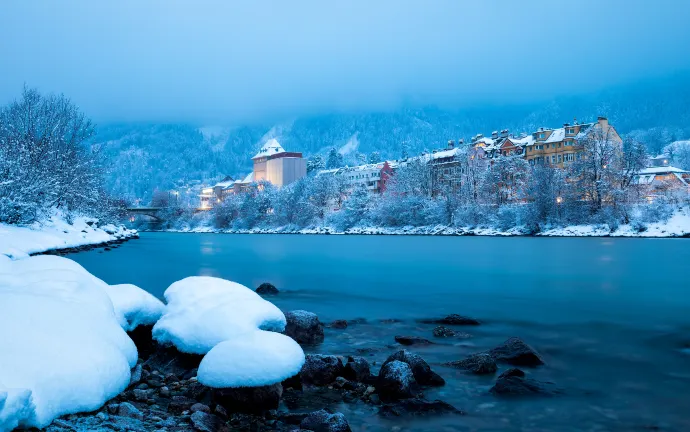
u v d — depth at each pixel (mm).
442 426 8047
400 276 33250
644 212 76188
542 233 84312
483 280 30516
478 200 104188
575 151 113000
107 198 85875
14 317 7562
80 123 63094
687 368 11344
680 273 33875
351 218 121625
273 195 149625
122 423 7293
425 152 156625
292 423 7953
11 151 44125
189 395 8852
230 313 10445
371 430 7863
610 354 12641
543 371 11047
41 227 45688
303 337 13445
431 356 12242
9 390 6152
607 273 34125
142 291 12070
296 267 39938
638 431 7922
